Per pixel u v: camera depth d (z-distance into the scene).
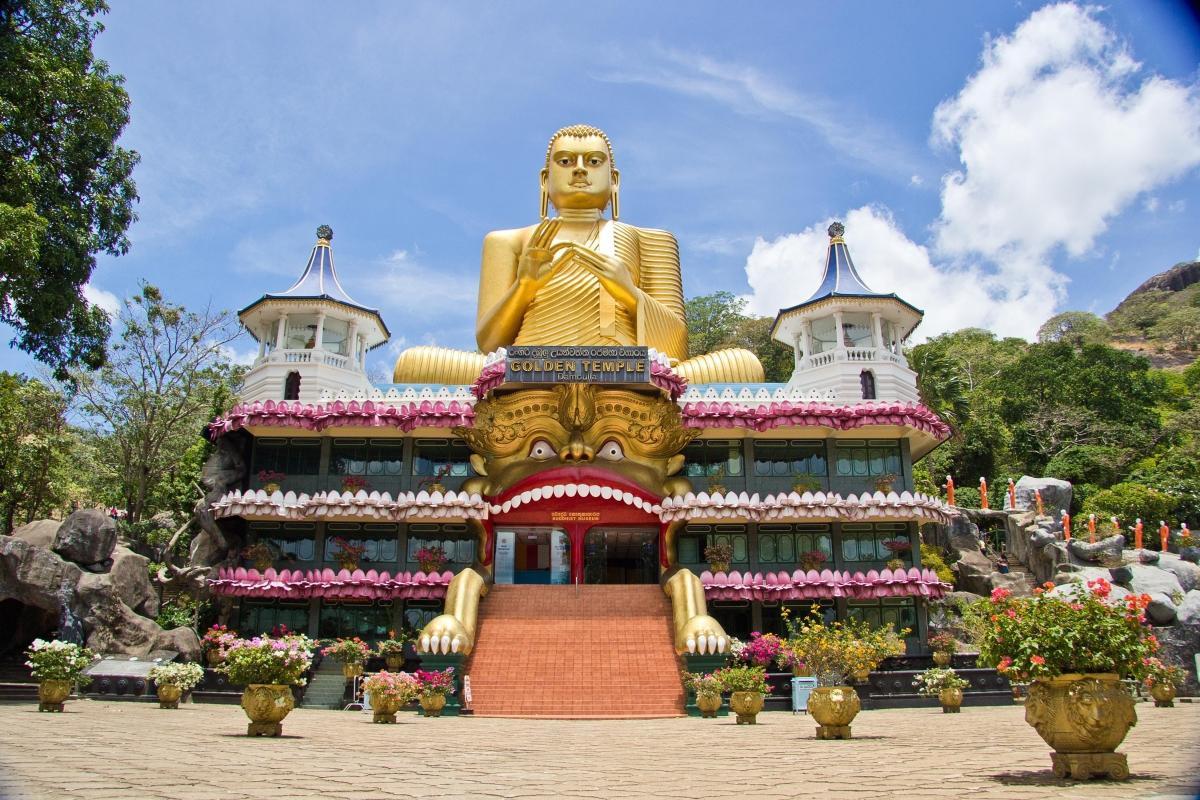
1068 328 94.81
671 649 26.69
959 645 33.91
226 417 32.75
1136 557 37.81
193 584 31.45
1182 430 60.44
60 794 7.94
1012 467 58.38
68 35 25.03
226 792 8.34
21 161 22.20
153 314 40.00
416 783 9.48
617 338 34.53
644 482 31.98
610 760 12.27
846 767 11.09
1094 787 8.91
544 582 33.34
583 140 38.88
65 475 40.25
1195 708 23.47
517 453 32.34
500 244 38.09
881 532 33.28
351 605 32.12
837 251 39.00
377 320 38.47
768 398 33.50
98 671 25.34
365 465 33.91
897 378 36.44
